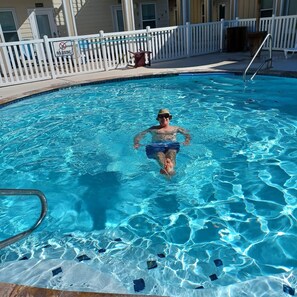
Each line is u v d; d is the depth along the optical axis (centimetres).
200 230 338
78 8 1617
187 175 444
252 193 400
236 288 257
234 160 482
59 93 919
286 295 247
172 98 838
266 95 806
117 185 437
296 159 480
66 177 469
